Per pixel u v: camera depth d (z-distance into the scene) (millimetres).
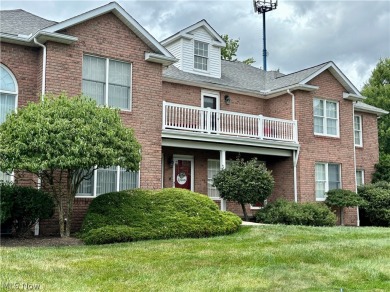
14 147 10211
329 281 6973
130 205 11906
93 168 12445
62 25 13273
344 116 20891
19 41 13102
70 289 6109
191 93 18609
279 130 18703
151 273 7129
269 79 22359
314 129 19781
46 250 9094
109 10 14242
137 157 11633
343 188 20344
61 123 10508
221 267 7629
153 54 15109
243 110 20078
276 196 19797
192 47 19859
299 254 8766
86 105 11281
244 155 19766
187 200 12531
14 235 11664
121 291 6117
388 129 35406
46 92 12953
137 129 14680
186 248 9531
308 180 19078
